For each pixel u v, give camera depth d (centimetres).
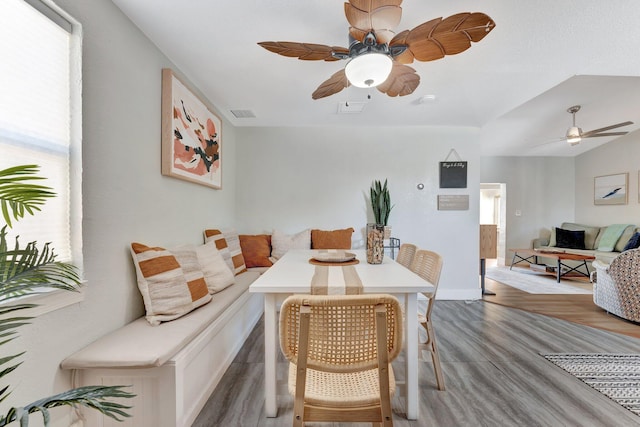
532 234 642
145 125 184
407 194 381
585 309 337
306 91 267
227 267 252
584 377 190
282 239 359
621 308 298
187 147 232
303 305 88
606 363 209
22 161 112
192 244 236
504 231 645
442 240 382
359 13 129
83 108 135
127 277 164
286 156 382
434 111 319
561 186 641
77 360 121
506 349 231
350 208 382
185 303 172
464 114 329
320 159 382
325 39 186
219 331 187
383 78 156
